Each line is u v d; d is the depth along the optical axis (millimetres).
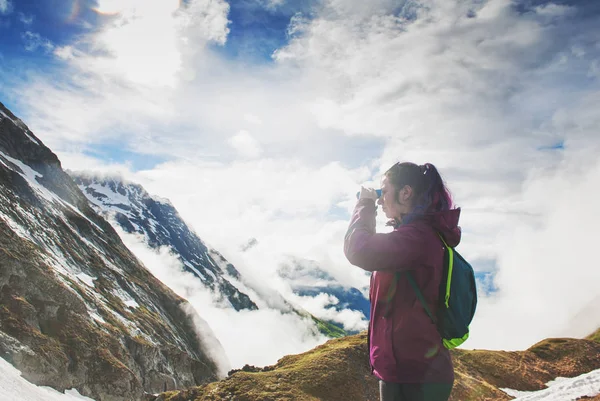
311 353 44344
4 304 81562
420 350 3533
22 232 127875
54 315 91188
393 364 3596
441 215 3680
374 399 35406
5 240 98812
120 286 161625
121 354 98438
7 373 58781
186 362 138750
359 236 3654
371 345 3898
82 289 123438
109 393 84312
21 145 195625
